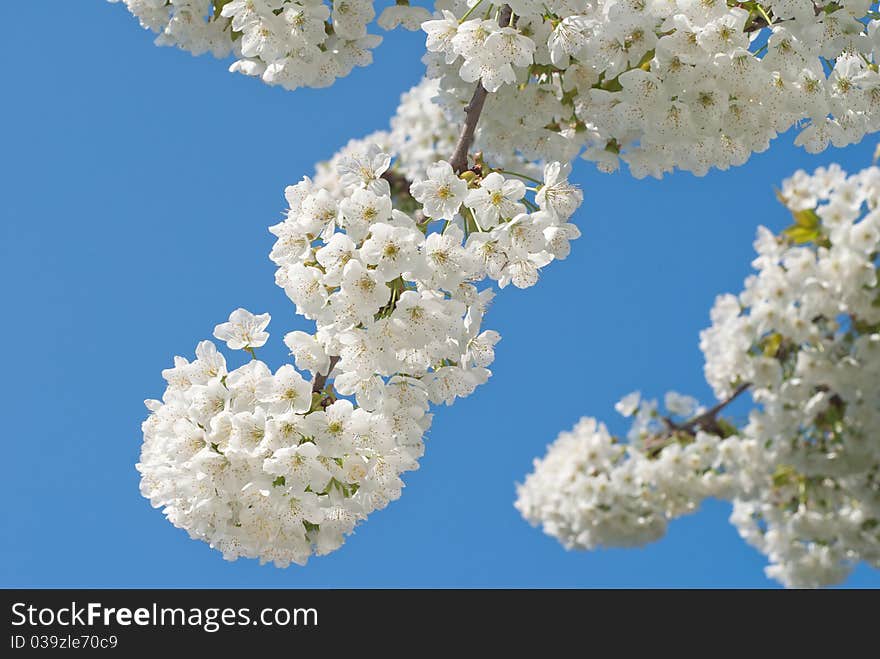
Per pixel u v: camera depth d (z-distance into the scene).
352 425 2.85
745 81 2.94
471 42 2.95
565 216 2.98
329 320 2.73
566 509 5.40
